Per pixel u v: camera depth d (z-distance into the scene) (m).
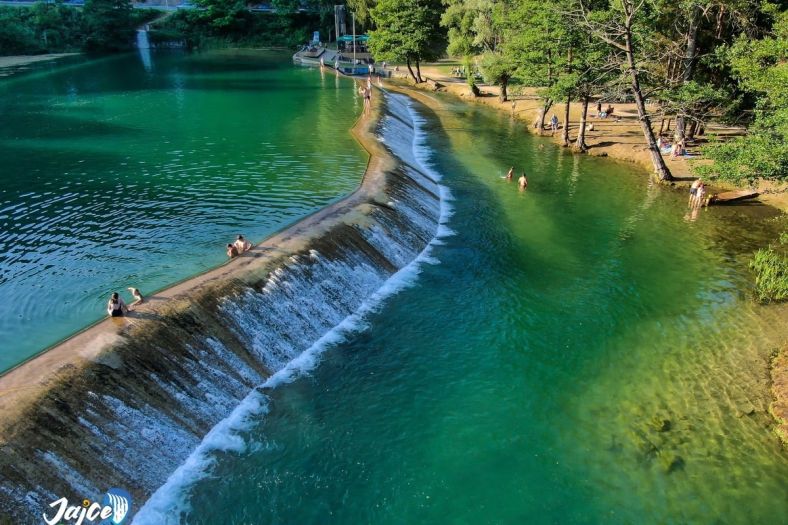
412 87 105.38
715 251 38.69
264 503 19.86
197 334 24.31
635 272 36.00
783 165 33.53
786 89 34.00
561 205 47.38
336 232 33.75
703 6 50.62
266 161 50.94
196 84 96.50
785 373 25.80
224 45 167.12
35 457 17.97
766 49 39.59
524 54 66.88
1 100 77.88
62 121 65.56
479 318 30.95
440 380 26.19
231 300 26.28
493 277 35.28
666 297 33.00
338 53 137.38
